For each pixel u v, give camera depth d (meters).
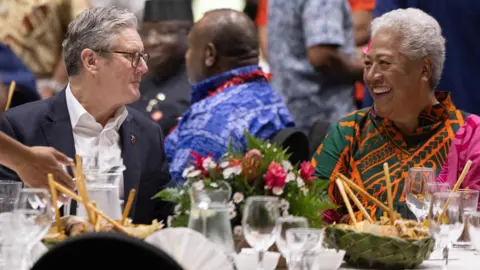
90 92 4.00
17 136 3.90
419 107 4.13
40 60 6.51
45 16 6.46
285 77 6.93
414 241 3.12
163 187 4.16
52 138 3.93
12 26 6.46
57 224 3.00
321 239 2.80
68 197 3.31
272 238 2.86
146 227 2.98
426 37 4.08
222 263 2.56
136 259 1.77
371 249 3.14
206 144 4.59
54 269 1.77
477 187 4.02
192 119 4.69
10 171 3.89
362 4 7.08
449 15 5.36
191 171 3.25
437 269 3.17
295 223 2.83
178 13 6.20
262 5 7.81
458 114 4.16
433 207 3.14
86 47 3.97
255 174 3.20
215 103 4.66
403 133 4.18
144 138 4.12
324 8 6.74
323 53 6.73
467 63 5.39
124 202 3.95
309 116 6.91
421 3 5.40
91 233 1.79
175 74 6.22
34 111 3.97
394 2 5.43
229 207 3.13
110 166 3.53
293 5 6.84
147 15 6.27
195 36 4.82
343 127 4.29
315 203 3.24
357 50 7.06
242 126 4.59
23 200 2.78
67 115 3.98
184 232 2.57
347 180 3.46
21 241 2.72
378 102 4.14
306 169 3.30
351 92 6.93
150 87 6.20
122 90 3.99
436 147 4.12
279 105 4.79
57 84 6.55
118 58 3.96
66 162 3.33
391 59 4.09
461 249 3.70
